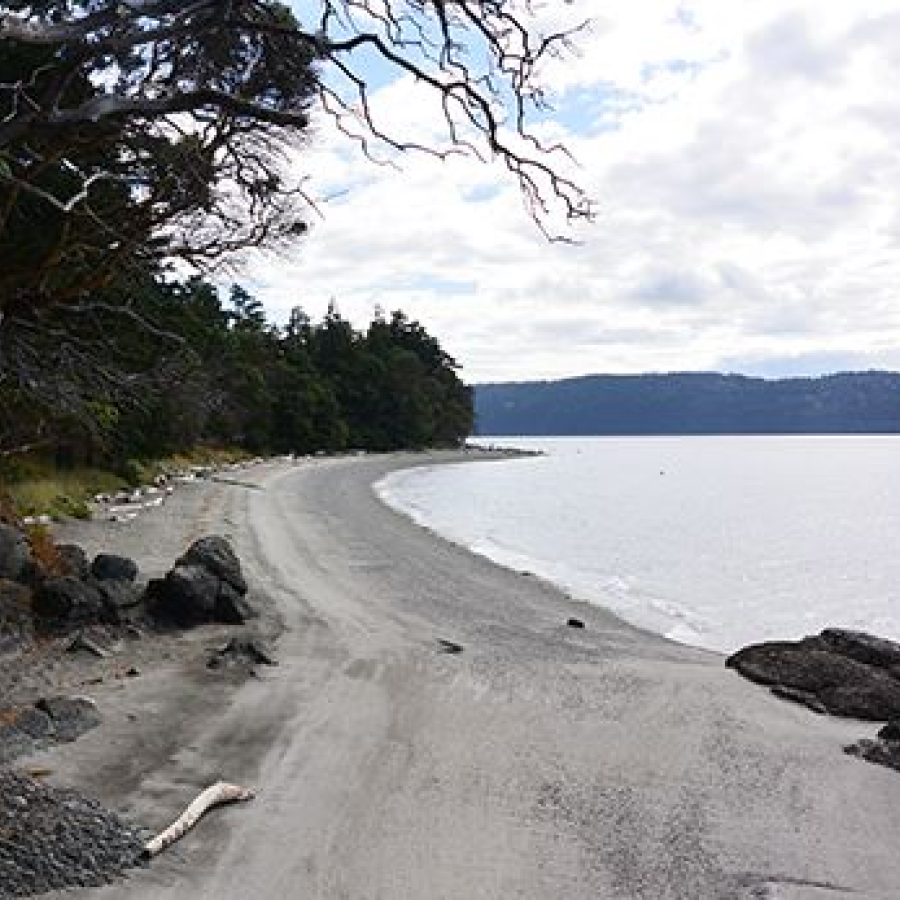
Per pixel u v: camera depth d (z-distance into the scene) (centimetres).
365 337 12975
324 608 1972
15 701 1192
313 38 760
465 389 15175
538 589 2666
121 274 1557
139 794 955
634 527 4838
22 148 1247
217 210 1548
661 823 987
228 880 797
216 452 7412
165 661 1464
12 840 785
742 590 3091
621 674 1639
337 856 858
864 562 3766
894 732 1328
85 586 1574
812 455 14788
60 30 673
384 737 1195
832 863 917
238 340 8406
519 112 796
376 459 10262
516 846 905
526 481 8500
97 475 3734
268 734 1172
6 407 2202
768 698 1549
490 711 1345
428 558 3002
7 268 1491
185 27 735
